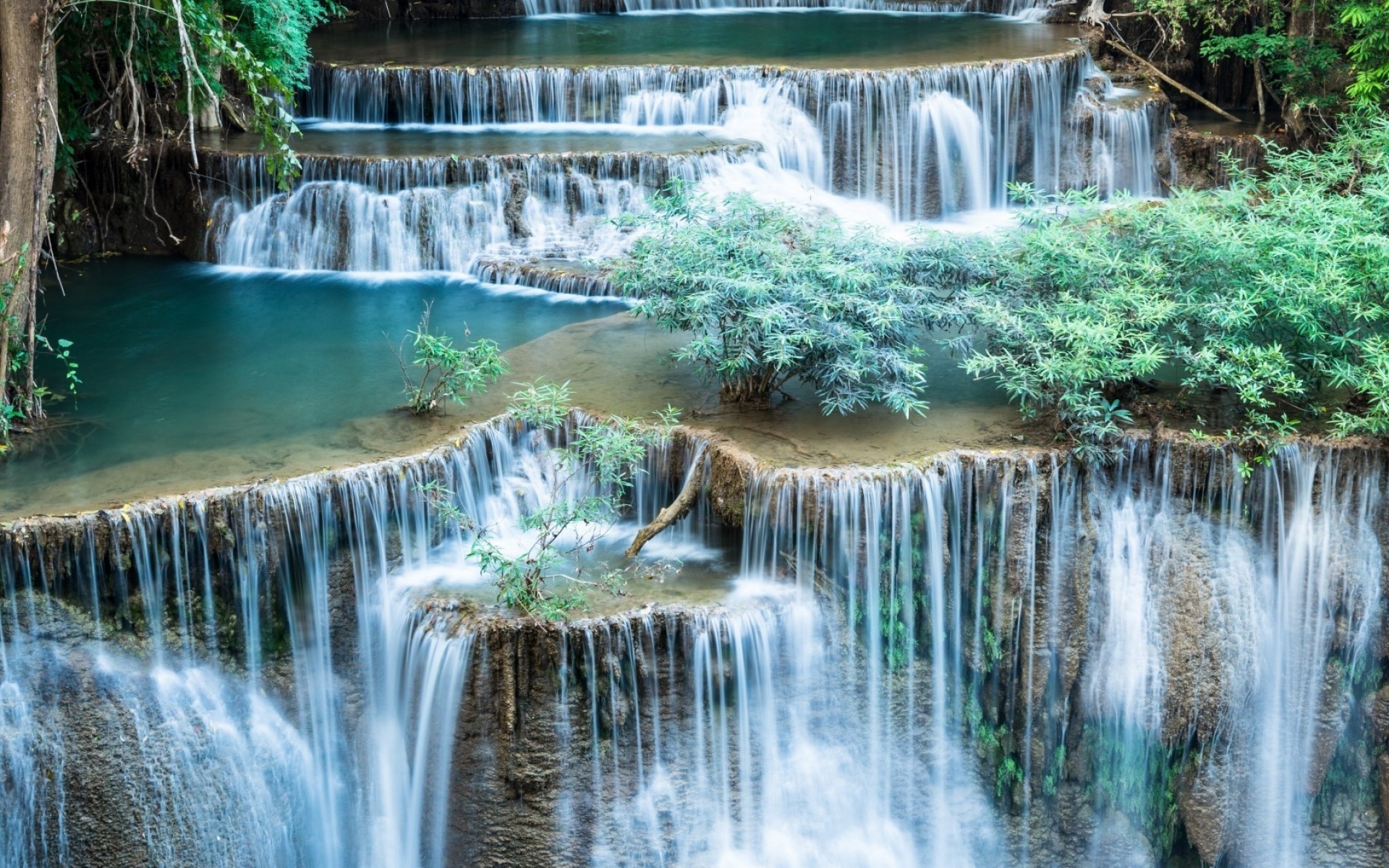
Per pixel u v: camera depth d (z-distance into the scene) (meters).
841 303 12.49
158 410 13.47
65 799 10.87
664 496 12.53
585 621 10.66
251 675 11.38
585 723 10.77
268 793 11.46
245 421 13.16
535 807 10.84
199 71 14.30
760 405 13.08
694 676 10.95
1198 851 12.55
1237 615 12.08
